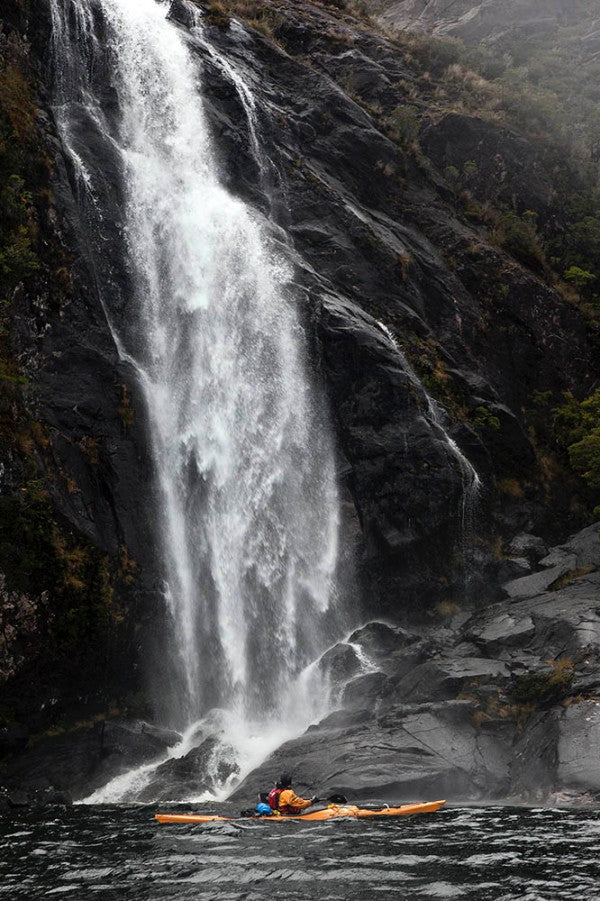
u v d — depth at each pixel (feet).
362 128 125.18
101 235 91.50
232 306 97.86
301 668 84.48
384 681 75.46
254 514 89.20
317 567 88.17
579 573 88.38
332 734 68.69
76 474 77.61
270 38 137.08
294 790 61.21
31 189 85.40
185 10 126.41
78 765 69.51
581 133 149.07
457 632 81.82
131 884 38.34
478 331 112.37
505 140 135.23
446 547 90.33
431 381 101.91
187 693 79.51
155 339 90.74
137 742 71.82
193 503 85.61
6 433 73.51
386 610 87.56
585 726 61.36
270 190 112.16
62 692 73.20
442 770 61.00
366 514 89.30
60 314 83.05
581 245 131.23
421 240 117.80
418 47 152.66
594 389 117.70
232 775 68.28
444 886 36.91
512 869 39.37
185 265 96.53
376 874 38.96
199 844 46.32
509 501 100.63
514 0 194.18
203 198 102.68
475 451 98.32
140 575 78.38
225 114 113.91
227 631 83.05
